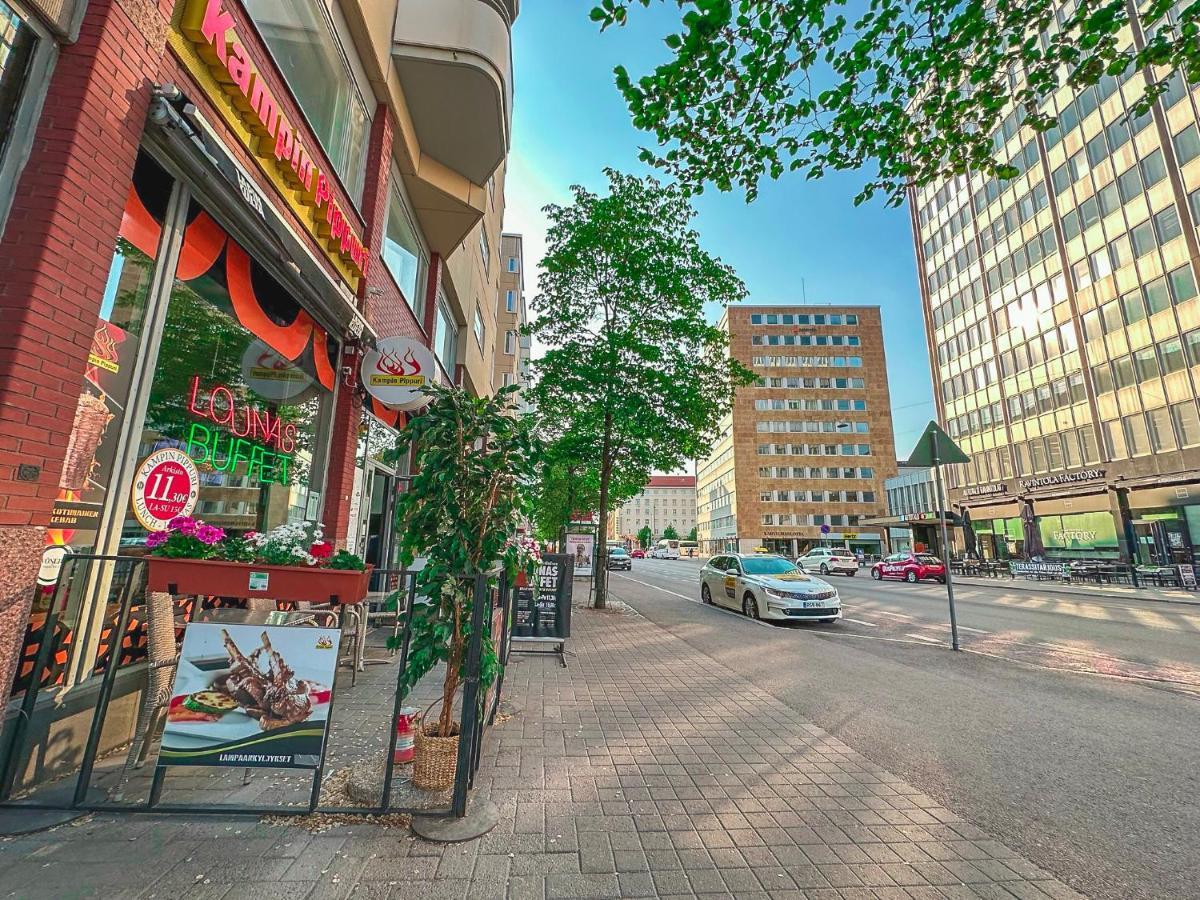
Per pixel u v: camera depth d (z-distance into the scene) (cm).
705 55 497
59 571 319
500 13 885
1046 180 3166
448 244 1202
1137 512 2577
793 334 6384
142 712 346
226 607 453
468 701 311
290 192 549
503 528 367
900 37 494
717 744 436
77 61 310
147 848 259
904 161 588
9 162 290
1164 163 2541
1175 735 472
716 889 248
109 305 364
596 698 564
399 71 838
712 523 8206
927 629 1084
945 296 4059
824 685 634
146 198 392
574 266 1390
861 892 250
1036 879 263
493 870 256
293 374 630
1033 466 3225
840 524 5991
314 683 296
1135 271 2658
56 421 294
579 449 1468
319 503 697
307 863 254
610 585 2316
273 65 519
